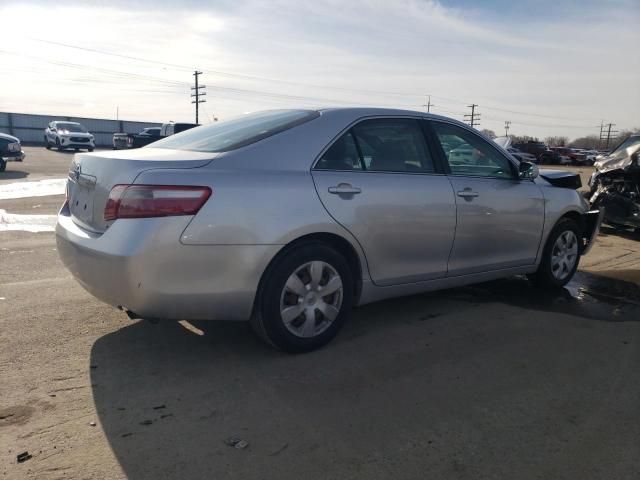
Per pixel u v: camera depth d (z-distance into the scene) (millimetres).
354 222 3641
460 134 4500
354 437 2684
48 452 2494
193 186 3088
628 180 8711
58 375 3236
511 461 2533
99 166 3359
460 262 4395
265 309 3395
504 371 3473
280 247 3326
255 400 3014
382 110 4066
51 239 6969
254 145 3461
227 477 2355
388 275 3951
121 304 3170
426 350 3770
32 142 46656
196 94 64250
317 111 3869
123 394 3039
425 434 2730
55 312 4246
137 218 3016
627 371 3523
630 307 4879
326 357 3594
